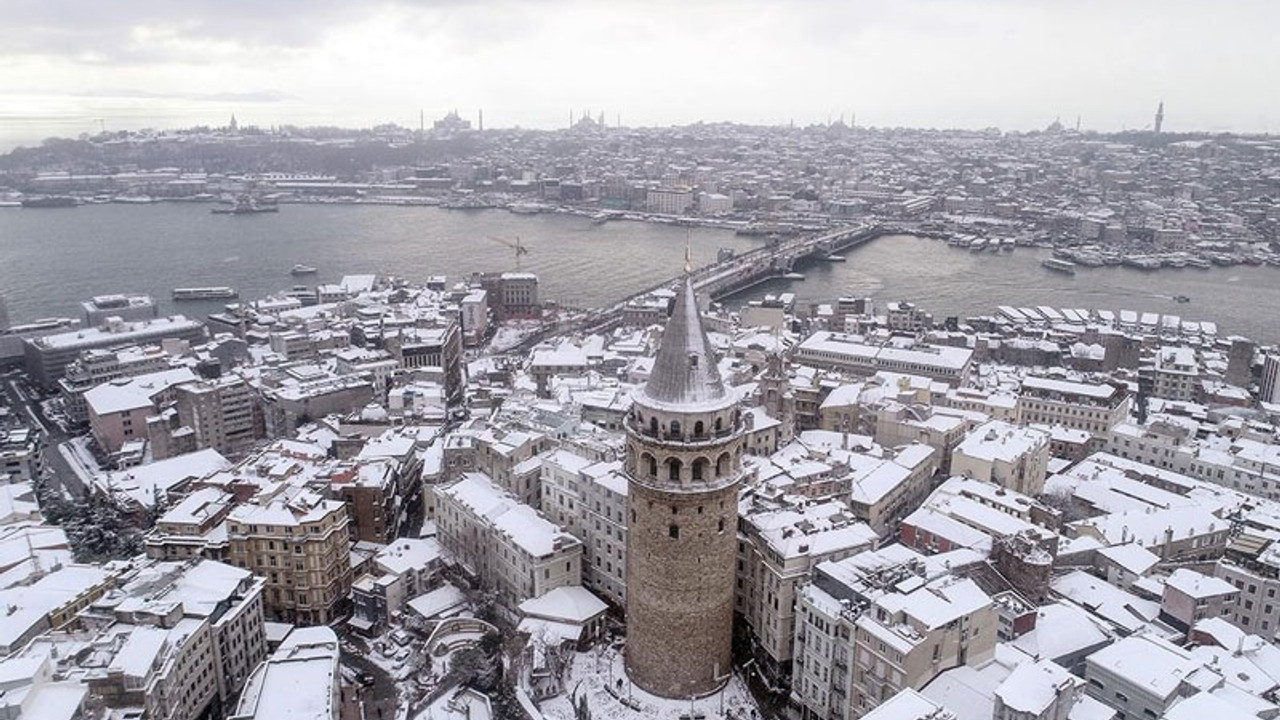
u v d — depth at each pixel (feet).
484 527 638.12
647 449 465.88
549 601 586.86
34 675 418.92
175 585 542.16
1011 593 525.34
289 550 608.60
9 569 583.17
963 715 424.87
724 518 483.92
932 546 637.71
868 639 455.22
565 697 515.50
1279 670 485.56
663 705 502.38
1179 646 507.71
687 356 457.68
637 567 498.69
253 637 563.07
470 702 514.68
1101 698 452.76
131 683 442.91
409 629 609.01
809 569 522.47
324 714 445.37
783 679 535.19
